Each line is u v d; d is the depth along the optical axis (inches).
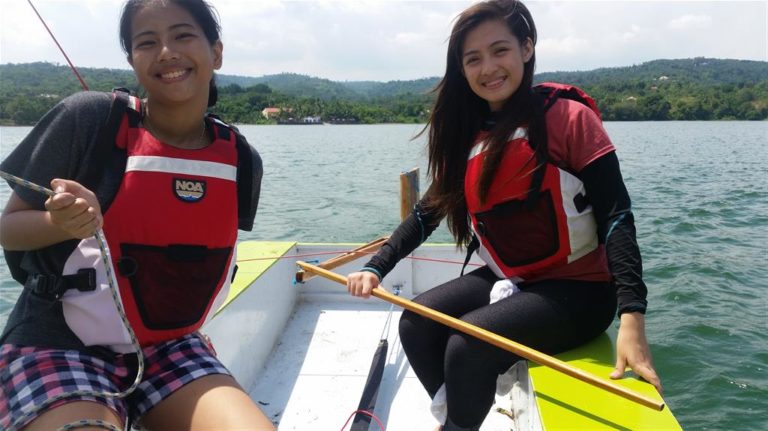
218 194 64.4
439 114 85.4
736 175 607.2
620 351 65.0
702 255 303.3
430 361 77.4
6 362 55.9
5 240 55.7
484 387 71.6
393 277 144.8
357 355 120.9
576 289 73.5
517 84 76.2
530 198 72.6
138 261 60.1
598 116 76.2
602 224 70.0
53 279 57.1
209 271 64.9
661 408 56.9
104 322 58.3
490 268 85.0
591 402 62.0
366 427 92.0
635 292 65.6
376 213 434.9
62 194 48.3
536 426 66.0
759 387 173.6
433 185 88.6
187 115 65.4
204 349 65.7
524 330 70.2
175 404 58.1
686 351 195.6
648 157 814.5
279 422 99.2
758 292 248.8
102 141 59.3
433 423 98.3
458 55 79.0
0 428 52.5
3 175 47.6
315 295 146.6
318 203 477.7
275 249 135.8
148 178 60.3
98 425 50.4
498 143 73.8
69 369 54.9
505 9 75.2
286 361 119.0
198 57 63.4
